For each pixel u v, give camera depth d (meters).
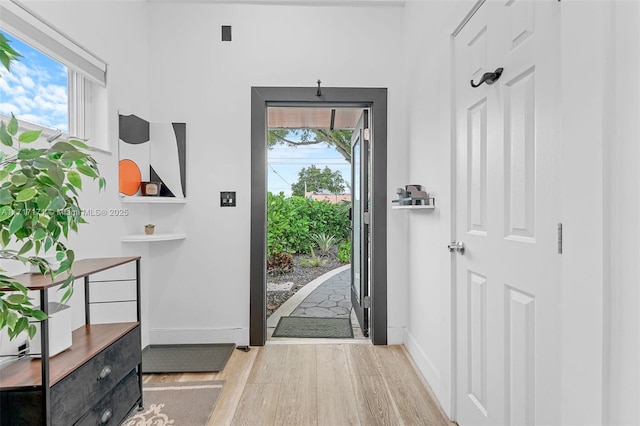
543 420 1.09
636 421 0.73
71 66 1.80
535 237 1.12
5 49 0.81
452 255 1.72
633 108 0.73
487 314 1.42
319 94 2.64
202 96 2.62
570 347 0.90
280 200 5.60
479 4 1.46
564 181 0.92
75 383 1.27
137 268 1.80
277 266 5.34
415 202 2.03
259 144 2.63
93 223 1.98
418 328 2.30
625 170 0.75
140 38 2.50
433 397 1.92
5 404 1.13
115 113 2.21
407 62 2.55
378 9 2.67
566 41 0.91
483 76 1.35
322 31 2.66
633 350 0.74
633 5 0.73
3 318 0.77
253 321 2.62
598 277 0.81
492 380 1.38
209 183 2.64
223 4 2.63
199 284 2.65
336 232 5.77
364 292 2.87
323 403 1.85
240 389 1.99
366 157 2.91
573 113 0.89
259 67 2.64
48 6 1.64
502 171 1.31
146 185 2.49
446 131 1.77
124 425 1.65
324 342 2.71
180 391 1.96
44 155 0.83
